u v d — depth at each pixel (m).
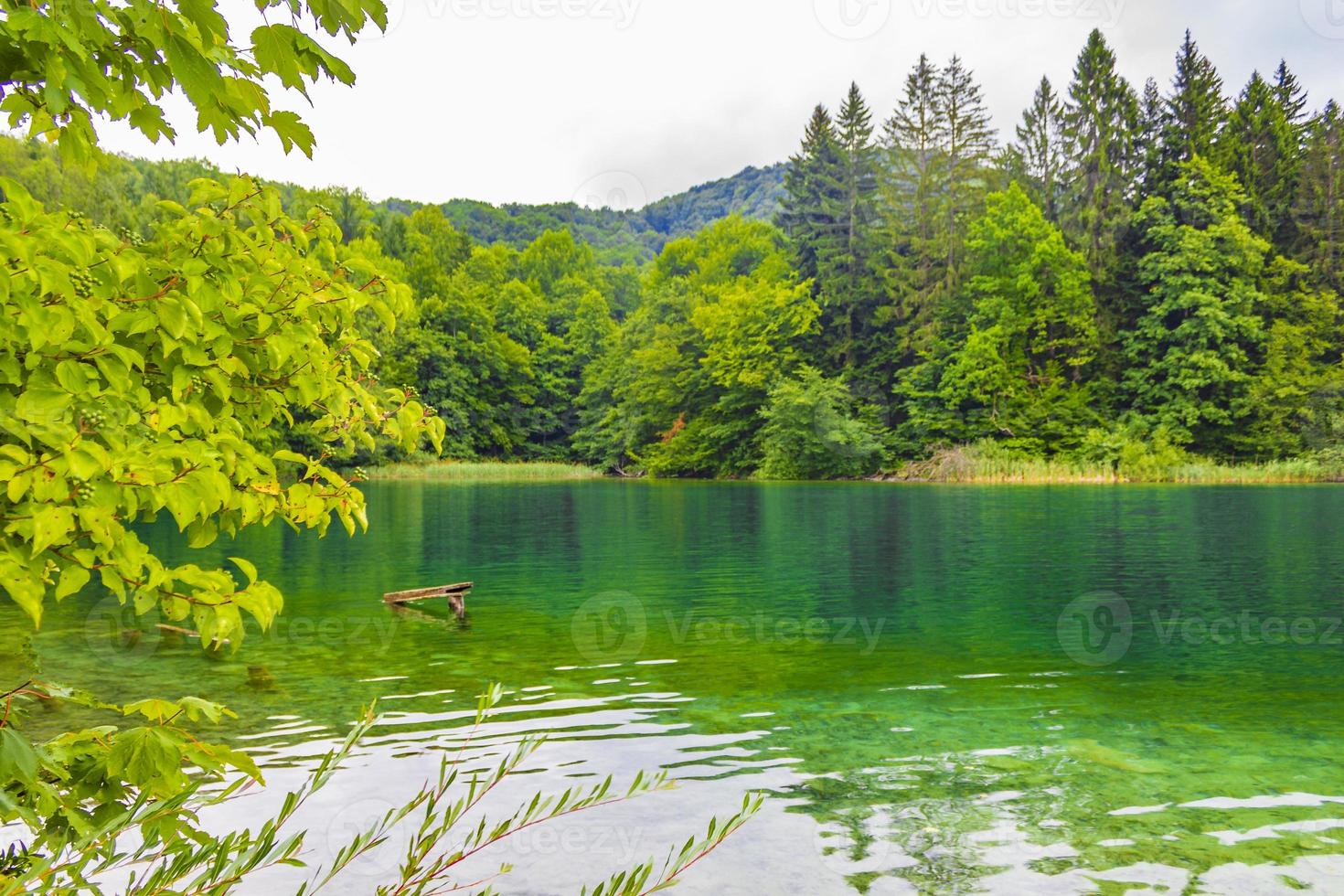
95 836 1.30
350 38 1.48
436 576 14.53
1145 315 56.62
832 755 5.97
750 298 59.88
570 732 6.46
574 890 3.93
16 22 1.30
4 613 11.19
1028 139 61.72
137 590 1.79
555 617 11.12
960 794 5.30
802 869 4.27
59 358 1.64
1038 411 52.59
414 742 6.16
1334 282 55.09
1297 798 5.25
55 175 36.38
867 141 63.22
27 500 1.53
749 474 57.91
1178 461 48.19
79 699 1.69
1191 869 4.32
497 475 62.62
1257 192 57.28
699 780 5.48
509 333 76.50
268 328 2.29
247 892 3.85
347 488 2.61
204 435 2.13
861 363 61.53
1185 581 13.75
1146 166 58.59
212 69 1.37
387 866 4.14
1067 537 20.12
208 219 2.18
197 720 1.75
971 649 9.40
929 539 19.98
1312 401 50.38
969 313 57.31
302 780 5.38
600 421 67.88
